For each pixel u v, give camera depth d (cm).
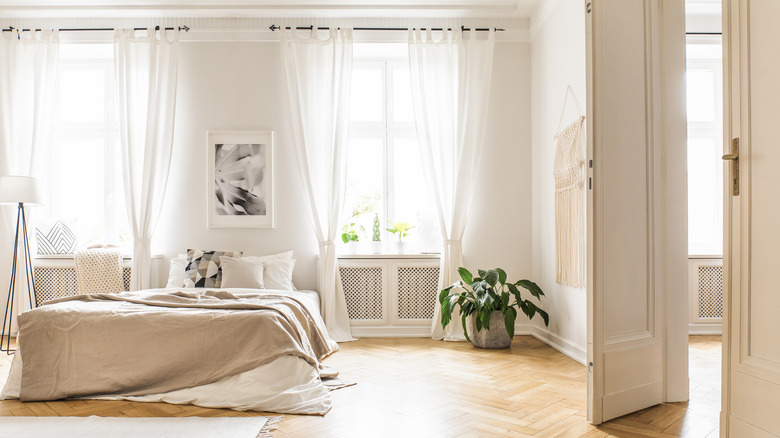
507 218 539
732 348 218
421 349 461
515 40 542
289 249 534
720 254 524
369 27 532
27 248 499
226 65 535
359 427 262
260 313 331
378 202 575
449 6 520
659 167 297
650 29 295
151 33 517
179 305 351
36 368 315
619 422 265
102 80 575
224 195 531
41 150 520
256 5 512
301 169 518
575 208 414
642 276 288
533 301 527
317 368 332
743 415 211
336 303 516
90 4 508
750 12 210
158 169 515
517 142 541
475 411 286
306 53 524
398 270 530
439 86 528
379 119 578
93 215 568
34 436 249
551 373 372
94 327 321
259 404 292
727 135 221
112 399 313
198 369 319
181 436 248
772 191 200
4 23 526
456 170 520
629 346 278
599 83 270
